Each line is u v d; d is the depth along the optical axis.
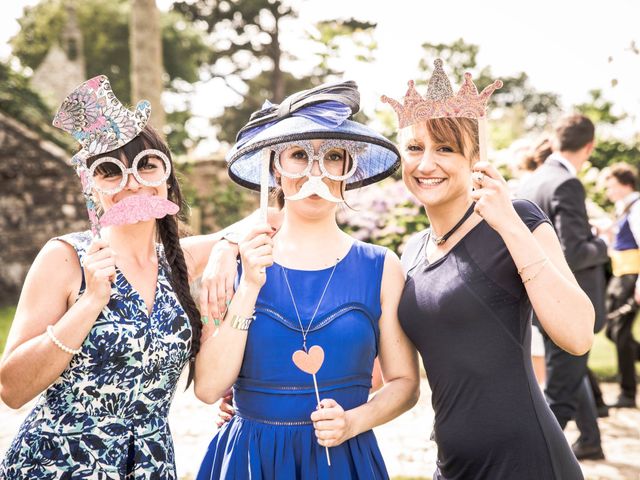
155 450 2.21
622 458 4.69
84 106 2.17
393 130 6.73
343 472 2.26
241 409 2.36
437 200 2.31
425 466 4.52
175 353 2.24
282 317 2.30
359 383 2.34
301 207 2.33
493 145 10.37
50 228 14.54
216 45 34.84
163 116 10.91
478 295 2.22
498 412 2.20
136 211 2.14
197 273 2.61
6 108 15.16
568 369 4.21
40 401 2.21
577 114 4.51
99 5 31.25
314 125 2.25
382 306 2.41
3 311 12.85
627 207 6.16
